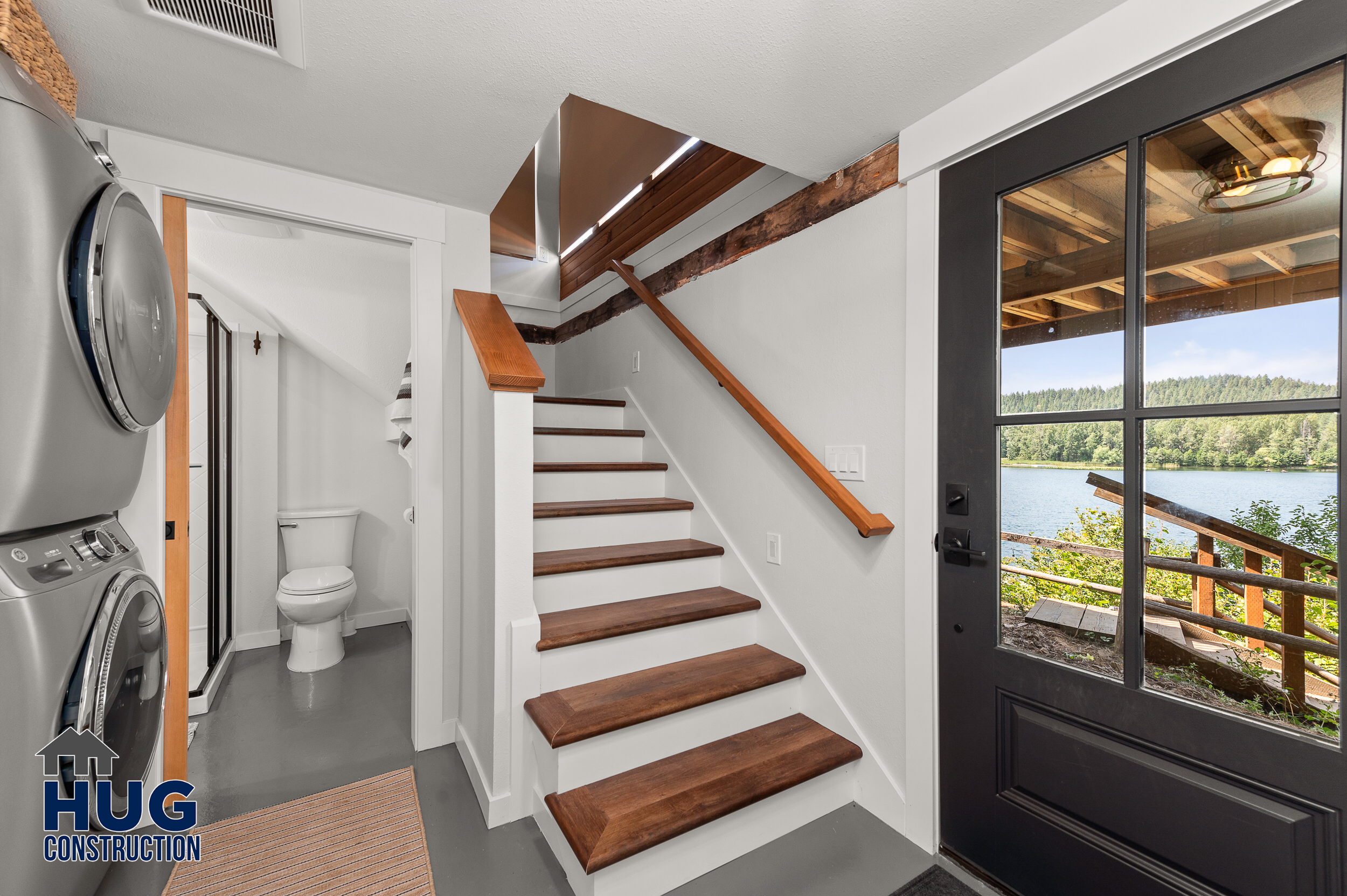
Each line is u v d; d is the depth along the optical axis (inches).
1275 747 40.1
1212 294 43.1
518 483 66.8
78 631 44.0
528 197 154.7
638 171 119.2
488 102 60.7
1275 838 40.2
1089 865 49.7
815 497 76.6
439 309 86.1
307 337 110.7
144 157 66.9
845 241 72.6
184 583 70.7
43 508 42.9
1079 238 50.8
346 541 131.3
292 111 62.4
